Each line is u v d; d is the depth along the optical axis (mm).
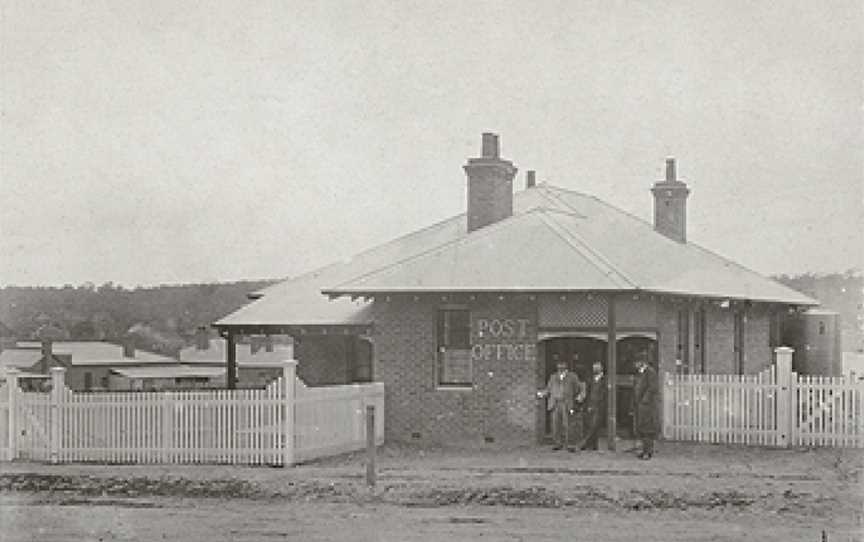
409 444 25203
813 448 23312
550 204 30281
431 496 17906
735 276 30609
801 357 33656
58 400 22438
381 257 32188
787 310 33562
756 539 14625
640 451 23172
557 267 24719
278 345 55750
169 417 21891
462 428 25219
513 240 26266
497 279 24625
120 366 67188
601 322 24500
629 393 26172
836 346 33625
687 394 24953
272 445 21359
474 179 28750
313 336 30234
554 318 24797
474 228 28688
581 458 22281
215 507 17391
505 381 25000
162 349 68625
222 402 21609
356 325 28281
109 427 22188
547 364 25594
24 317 68250
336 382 29938
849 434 23266
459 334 25797
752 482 18875
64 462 22125
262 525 15883
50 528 15828
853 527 15406
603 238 28359
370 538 14820
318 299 30344
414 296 25281
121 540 15000
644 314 24938
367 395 24625
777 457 22141
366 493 18203
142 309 68625
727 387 24469
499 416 24984
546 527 15508
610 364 23562
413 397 25688
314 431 22094
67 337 68938
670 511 16719
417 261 26047
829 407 23469
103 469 20875
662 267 27531
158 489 18906
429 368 25641
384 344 26031
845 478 19172
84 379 67562
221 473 20172
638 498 17562
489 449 24234
